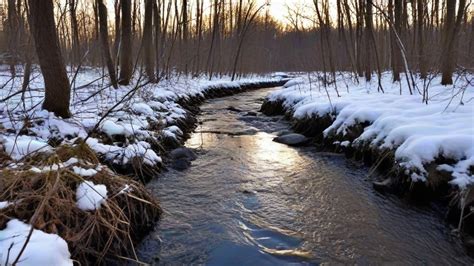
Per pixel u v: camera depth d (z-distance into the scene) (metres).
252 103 17.28
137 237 4.11
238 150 8.11
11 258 2.52
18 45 7.71
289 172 6.55
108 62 10.66
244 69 30.59
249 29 29.58
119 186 4.22
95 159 4.48
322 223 4.53
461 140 4.95
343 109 8.18
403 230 4.31
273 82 30.97
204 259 3.75
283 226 4.45
